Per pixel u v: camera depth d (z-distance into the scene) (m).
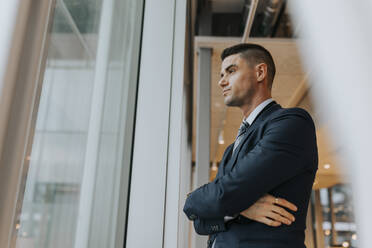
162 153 1.32
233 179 0.80
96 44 0.81
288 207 0.79
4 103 0.17
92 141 0.80
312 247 6.84
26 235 0.47
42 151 0.51
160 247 1.21
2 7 0.18
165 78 1.43
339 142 0.07
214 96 3.59
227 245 0.79
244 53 1.07
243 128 0.99
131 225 1.23
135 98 1.39
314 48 0.09
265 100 1.02
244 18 2.46
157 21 1.52
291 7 0.11
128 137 1.27
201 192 0.85
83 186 0.74
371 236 0.07
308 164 0.83
